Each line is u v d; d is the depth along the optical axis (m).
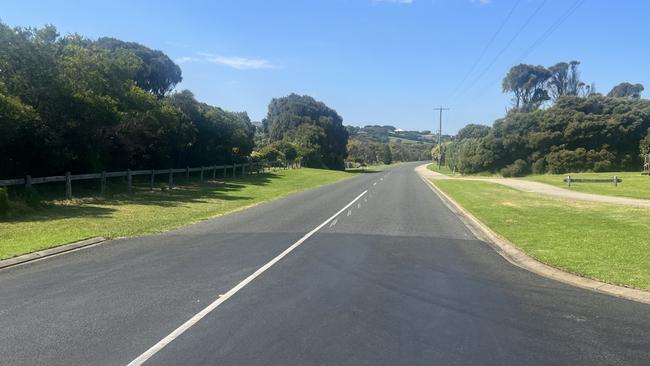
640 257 10.45
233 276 8.78
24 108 18.25
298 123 89.19
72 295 7.52
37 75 20.11
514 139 65.00
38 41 20.77
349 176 58.00
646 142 60.28
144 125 28.62
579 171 61.00
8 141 19.16
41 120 20.80
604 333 6.04
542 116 65.19
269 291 7.81
